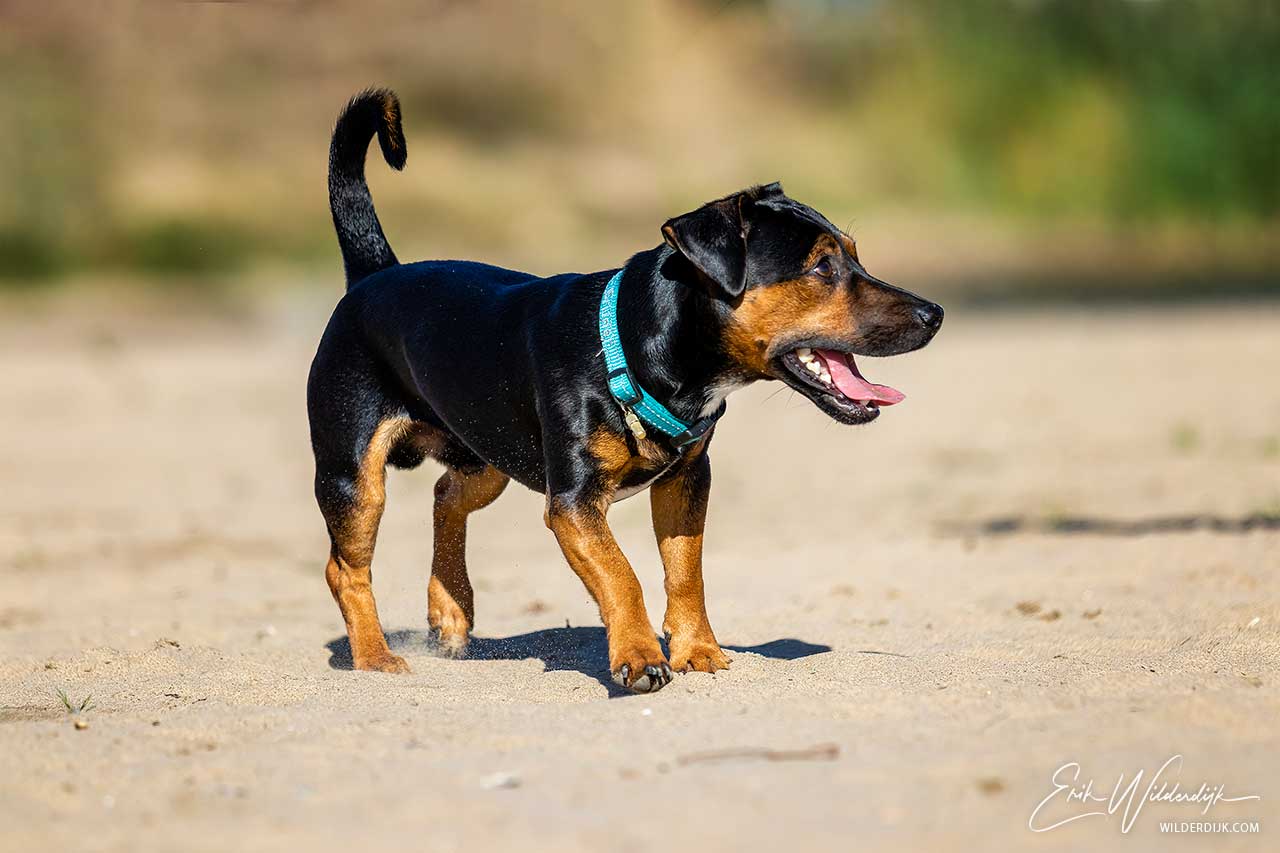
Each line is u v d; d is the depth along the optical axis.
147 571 10.92
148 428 18.75
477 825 4.57
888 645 7.74
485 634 8.55
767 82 47.59
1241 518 10.99
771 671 6.66
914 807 4.63
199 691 6.76
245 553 11.69
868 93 48.12
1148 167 46.22
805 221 6.52
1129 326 27.66
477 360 6.97
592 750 5.33
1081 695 5.92
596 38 45.09
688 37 46.81
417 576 10.56
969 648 7.40
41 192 37.41
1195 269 39.34
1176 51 46.50
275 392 21.78
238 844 4.50
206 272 37.00
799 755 5.14
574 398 6.48
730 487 14.70
